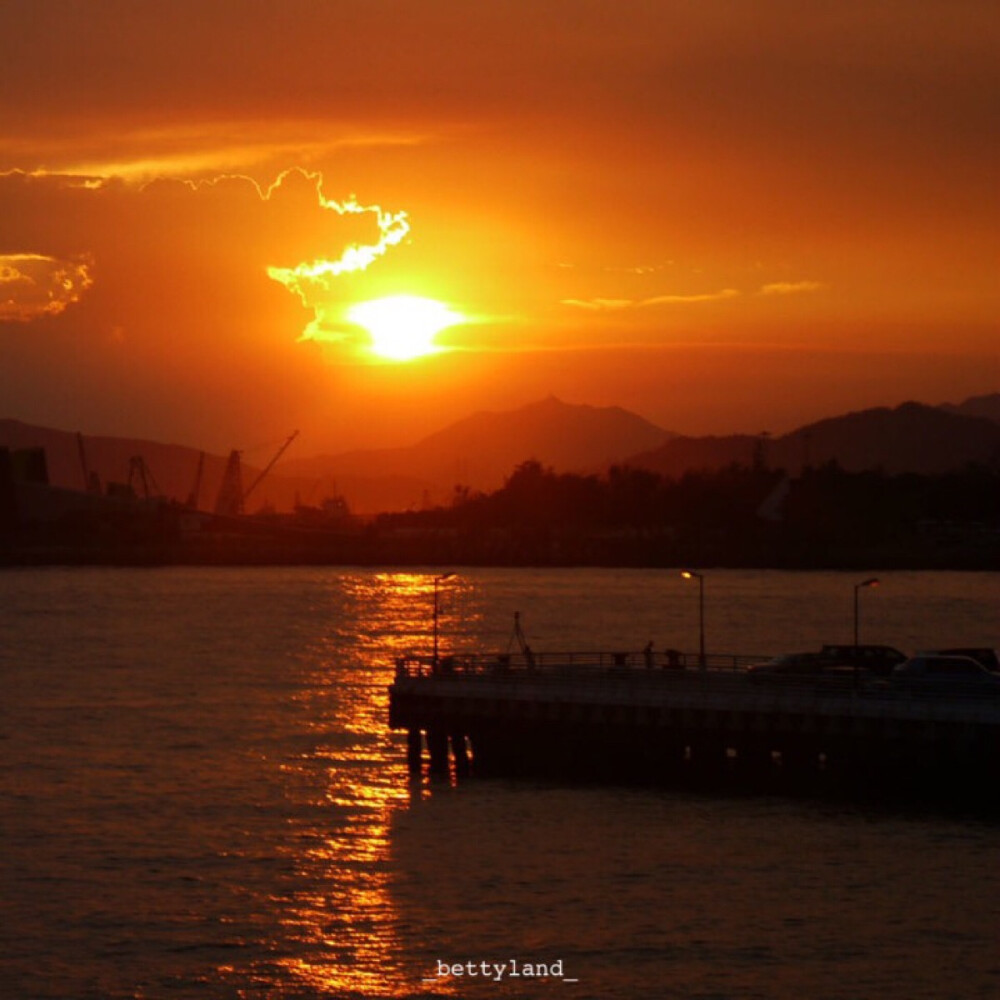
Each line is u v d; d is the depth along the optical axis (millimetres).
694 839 131750
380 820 143875
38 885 125312
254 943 111625
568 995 101500
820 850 127500
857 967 104562
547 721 154750
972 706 134875
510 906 117562
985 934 109312
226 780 166000
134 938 112875
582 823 138125
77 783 165750
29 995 103188
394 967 106812
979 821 134750
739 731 144875
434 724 160625
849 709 139500
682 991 101562
